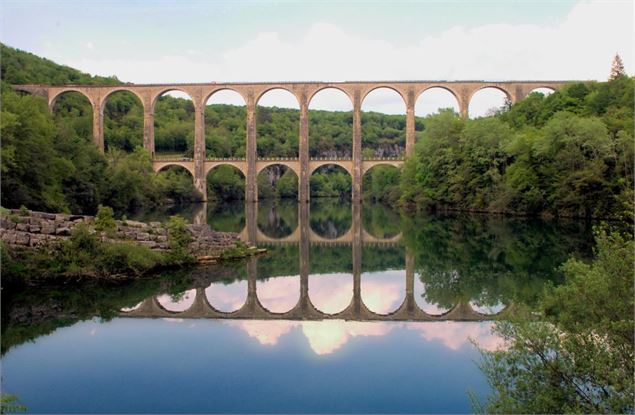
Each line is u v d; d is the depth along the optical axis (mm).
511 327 12914
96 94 113188
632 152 50219
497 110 117000
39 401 13578
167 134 157500
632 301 11547
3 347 17828
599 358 11016
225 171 131625
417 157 86125
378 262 35594
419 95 109062
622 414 10266
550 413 10898
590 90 84438
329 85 111188
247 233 54031
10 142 46250
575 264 13172
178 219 33906
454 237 46656
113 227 29656
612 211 51406
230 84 112312
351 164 113812
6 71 124188
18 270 25359
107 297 24516
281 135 185000
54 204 51625
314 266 34406
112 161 86375
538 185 61688
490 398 12281
